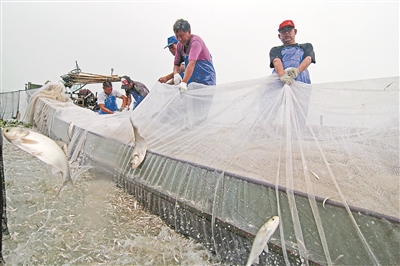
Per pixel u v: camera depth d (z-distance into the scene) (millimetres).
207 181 2385
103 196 3342
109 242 2385
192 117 3439
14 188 3295
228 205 2176
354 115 2152
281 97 2598
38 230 2449
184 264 2146
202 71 4219
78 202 3104
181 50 4535
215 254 2248
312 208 1695
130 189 3434
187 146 2945
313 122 2350
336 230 1601
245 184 2066
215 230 2248
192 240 2463
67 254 2166
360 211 1523
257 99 2803
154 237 2510
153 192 2961
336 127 2205
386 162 1847
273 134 2438
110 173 3934
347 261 1553
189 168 2590
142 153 3156
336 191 1736
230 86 3066
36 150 2027
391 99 2012
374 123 2039
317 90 2408
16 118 11078
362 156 1952
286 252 1787
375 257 1460
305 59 3170
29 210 2801
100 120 5461
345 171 1881
